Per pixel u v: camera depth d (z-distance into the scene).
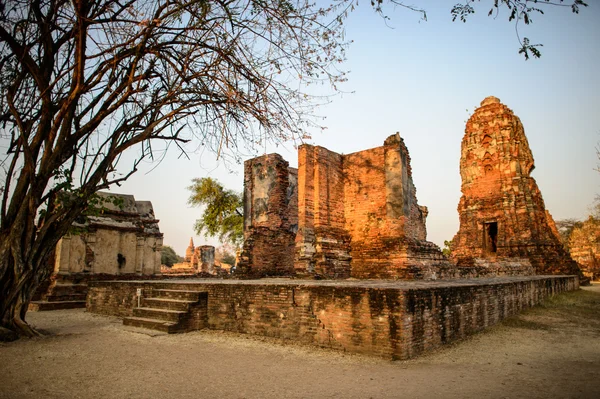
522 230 26.84
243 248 17.02
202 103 9.08
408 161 17.06
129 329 10.42
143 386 5.77
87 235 19.27
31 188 9.04
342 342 7.83
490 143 29.14
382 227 16.16
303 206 15.73
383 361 7.03
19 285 9.05
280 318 8.94
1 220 9.23
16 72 9.02
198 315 10.34
